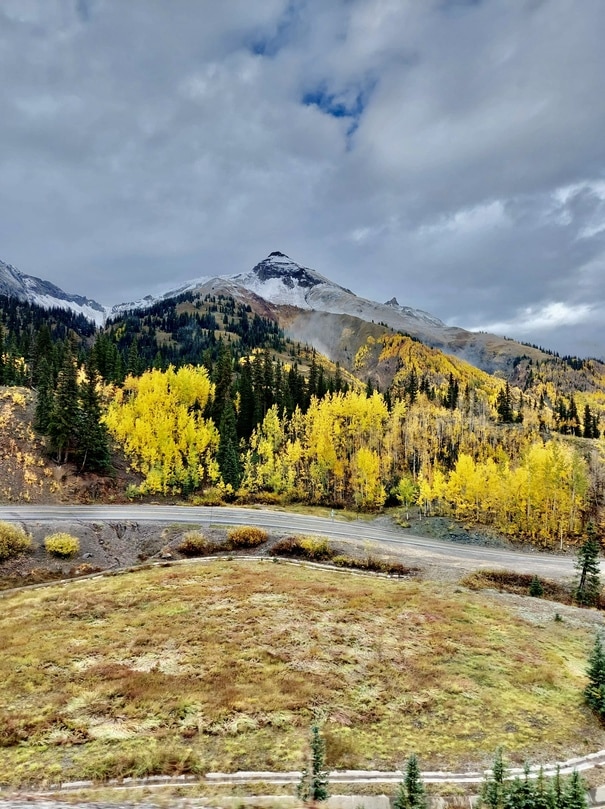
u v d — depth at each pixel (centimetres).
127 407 8562
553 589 4684
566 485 7006
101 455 7006
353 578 4400
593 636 3300
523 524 6825
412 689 2264
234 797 1405
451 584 4462
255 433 9162
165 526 5391
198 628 2786
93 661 2317
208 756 1634
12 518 5100
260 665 2364
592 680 2327
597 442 10975
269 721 1875
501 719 2073
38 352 11412
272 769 1595
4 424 7212
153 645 2536
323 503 8025
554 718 2119
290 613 3141
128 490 6819
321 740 1531
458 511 7412
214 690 2073
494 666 2588
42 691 1994
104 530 5122
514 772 1708
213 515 6006
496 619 3416
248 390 9900
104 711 1853
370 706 2080
